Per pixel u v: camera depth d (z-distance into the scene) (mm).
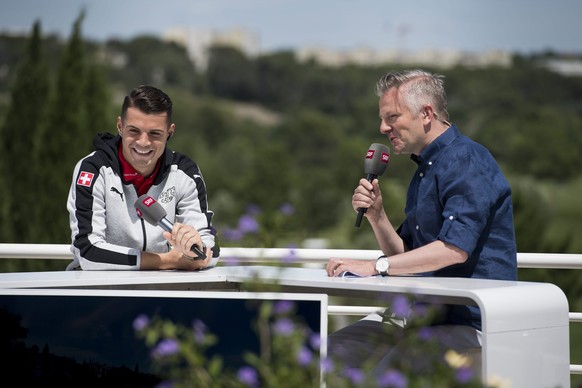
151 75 123062
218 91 124438
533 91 118500
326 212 97688
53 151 31797
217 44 126375
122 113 7184
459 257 6484
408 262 6480
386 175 78438
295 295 5680
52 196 31312
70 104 32438
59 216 31219
